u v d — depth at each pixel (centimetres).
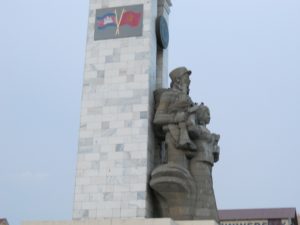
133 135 2762
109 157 2761
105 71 2919
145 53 2889
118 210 2656
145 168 2684
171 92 2817
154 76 2958
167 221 2355
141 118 2780
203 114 2841
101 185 2723
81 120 2869
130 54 2908
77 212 2708
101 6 3045
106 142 2792
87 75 2941
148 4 2975
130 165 2714
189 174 2647
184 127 2700
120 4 3019
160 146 2862
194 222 2444
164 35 3100
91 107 2878
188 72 2923
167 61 3192
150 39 2917
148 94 2816
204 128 2792
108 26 2994
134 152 2730
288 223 5219
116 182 2705
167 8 3219
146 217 2614
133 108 2809
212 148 2808
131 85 2853
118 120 2812
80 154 2809
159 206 2697
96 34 3000
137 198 2642
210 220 2448
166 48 3184
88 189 2734
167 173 2614
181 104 2748
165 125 2753
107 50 2953
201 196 2638
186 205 2600
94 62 2953
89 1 3077
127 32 2950
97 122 2842
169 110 2769
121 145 2764
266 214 5341
